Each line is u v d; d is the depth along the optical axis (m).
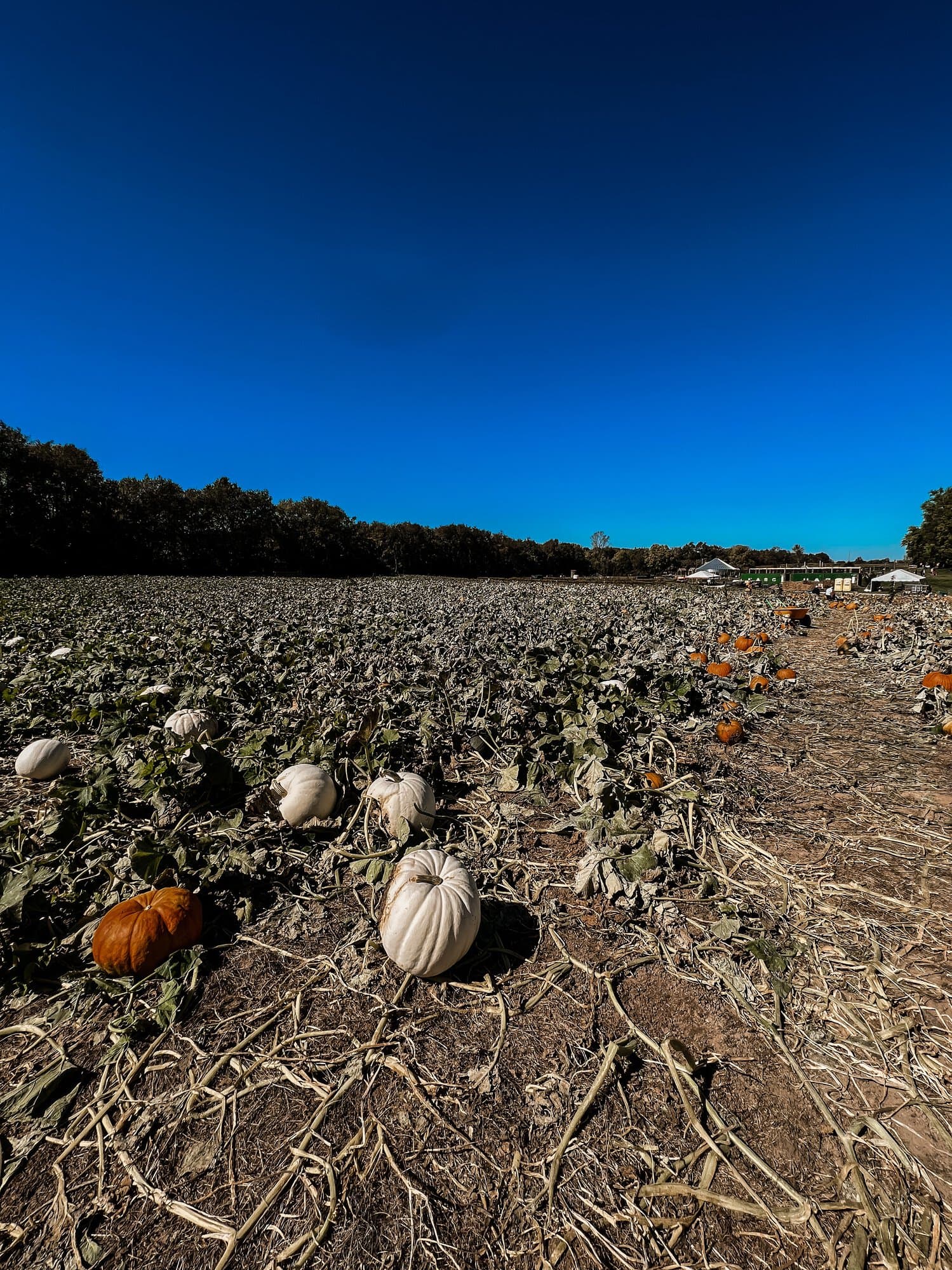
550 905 2.07
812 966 1.76
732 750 3.42
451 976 1.77
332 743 2.97
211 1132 1.34
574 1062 1.47
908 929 1.90
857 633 7.54
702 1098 1.38
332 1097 1.40
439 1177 1.23
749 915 1.97
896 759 3.24
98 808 2.47
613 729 3.32
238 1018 1.63
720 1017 1.60
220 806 2.72
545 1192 1.20
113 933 1.75
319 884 2.20
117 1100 1.42
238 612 9.82
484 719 3.57
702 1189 1.19
